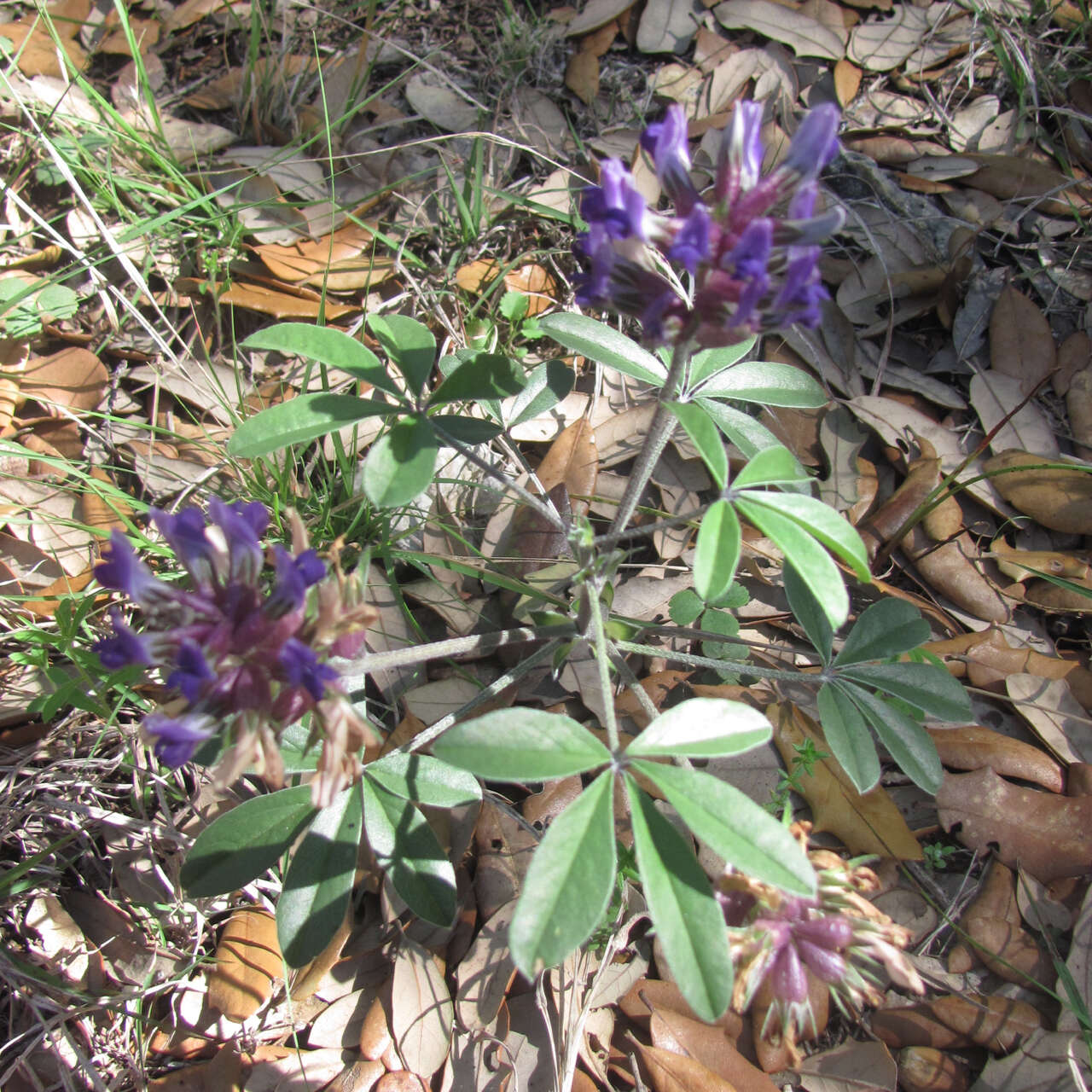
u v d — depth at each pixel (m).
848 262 0.44
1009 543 0.38
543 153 0.47
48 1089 0.29
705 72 0.49
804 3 0.50
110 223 0.44
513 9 0.51
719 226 0.24
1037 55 0.48
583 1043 0.29
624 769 0.24
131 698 0.33
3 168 0.45
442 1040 0.30
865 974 0.30
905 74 0.48
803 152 0.24
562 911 0.22
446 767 0.29
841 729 0.30
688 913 0.23
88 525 0.37
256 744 0.23
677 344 0.26
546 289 0.44
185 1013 0.31
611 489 0.39
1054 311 0.42
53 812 0.33
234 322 0.42
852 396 0.41
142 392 0.41
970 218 0.44
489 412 0.33
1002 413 0.40
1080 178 0.45
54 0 0.51
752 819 0.23
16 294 0.41
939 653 0.36
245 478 0.37
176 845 0.33
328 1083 0.29
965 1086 0.29
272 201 0.42
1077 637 0.37
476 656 0.36
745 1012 0.30
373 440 0.39
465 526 0.38
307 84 0.49
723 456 0.26
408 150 0.47
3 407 0.39
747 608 0.37
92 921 0.32
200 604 0.24
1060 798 0.33
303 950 0.27
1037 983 0.30
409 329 0.30
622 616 0.37
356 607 0.25
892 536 0.38
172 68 0.50
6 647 0.35
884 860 0.32
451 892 0.28
